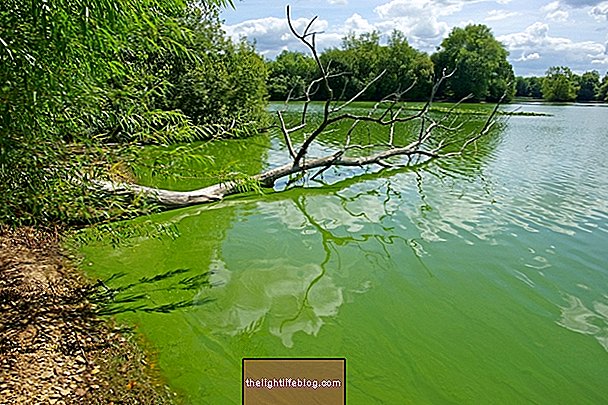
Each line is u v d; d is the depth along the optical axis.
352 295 5.09
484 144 17.66
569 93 66.88
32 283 4.62
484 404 3.44
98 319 4.25
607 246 6.61
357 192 9.73
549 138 19.88
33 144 3.43
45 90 3.23
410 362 3.91
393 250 6.44
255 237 6.85
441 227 7.45
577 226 7.48
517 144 17.72
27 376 3.16
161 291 4.96
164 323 4.32
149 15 3.60
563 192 9.73
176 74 16.75
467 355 4.04
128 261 5.68
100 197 4.48
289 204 8.73
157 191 7.75
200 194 8.44
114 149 4.33
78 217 4.77
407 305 4.89
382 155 12.08
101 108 4.18
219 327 4.32
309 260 6.05
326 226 7.46
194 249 6.25
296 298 4.98
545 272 5.75
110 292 4.84
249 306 4.75
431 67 44.94
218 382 3.52
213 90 17.55
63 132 3.89
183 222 7.43
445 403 3.44
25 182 3.57
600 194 9.56
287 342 4.13
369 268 5.82
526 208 8.49
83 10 2.89
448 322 4.57
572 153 15.41
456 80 50.25
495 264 5.96
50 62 3.20
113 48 3.61
